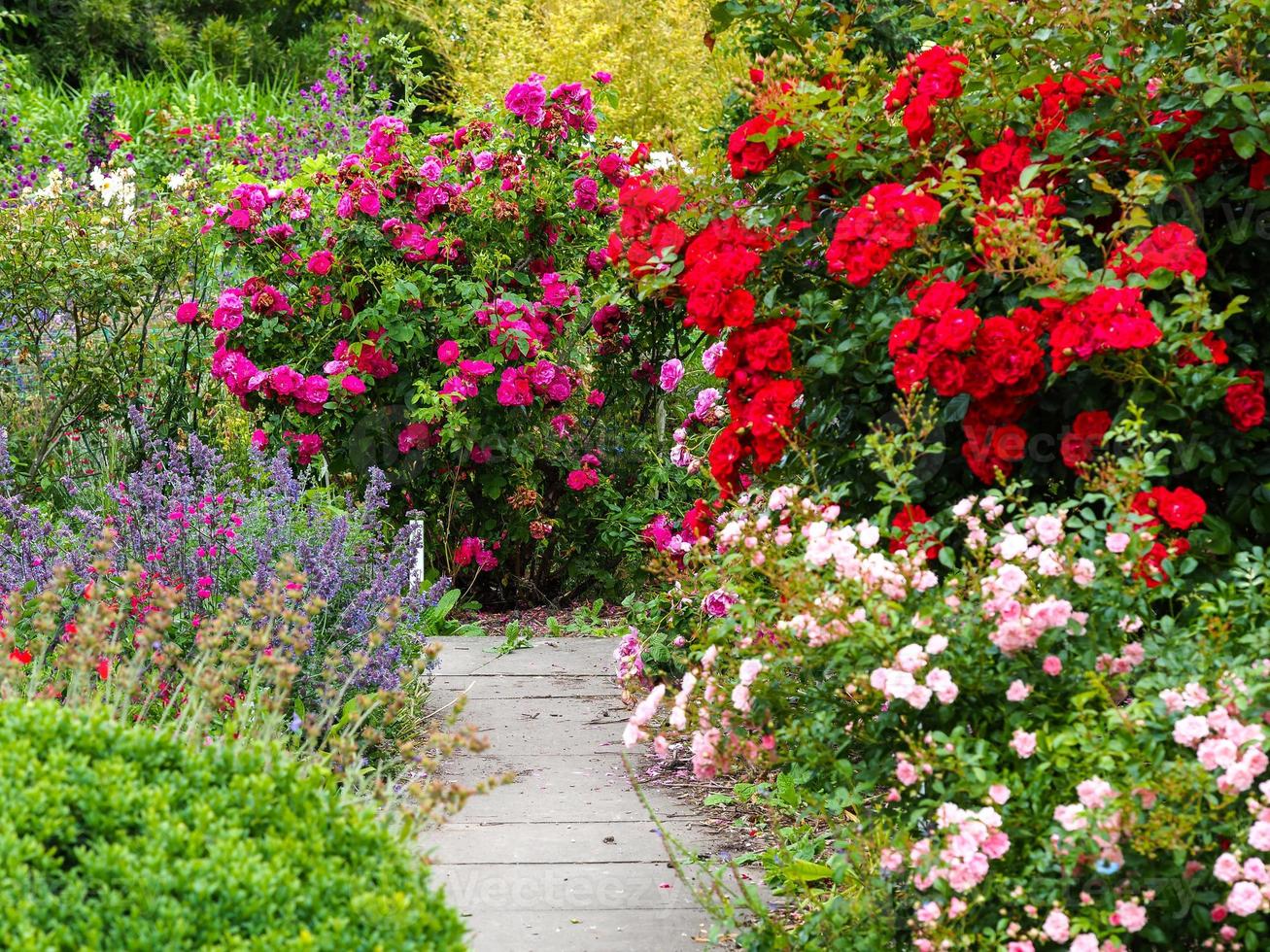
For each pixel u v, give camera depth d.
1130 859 2.28
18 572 4.18
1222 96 3.16
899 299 3.42
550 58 12.47
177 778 2.21
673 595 4.79
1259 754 2.20
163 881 1.92
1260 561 2.75
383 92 10.59
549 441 6.76
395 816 2.93
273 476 5.04
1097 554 2.65
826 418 3.50
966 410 3.20
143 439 6.83
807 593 2.73
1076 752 2.38
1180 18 3.46
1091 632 2.55
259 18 18.70
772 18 4.55
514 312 6.28
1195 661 2.49
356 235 6.37
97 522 4.54
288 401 6.41
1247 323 3.31
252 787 2.23
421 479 6.70
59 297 6.83
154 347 7.15
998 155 3.35
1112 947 2.19
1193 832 2.21
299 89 17.34
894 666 2.55
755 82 4.02
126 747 2.26
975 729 2.63
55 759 2.15
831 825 3.40
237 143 10.73
